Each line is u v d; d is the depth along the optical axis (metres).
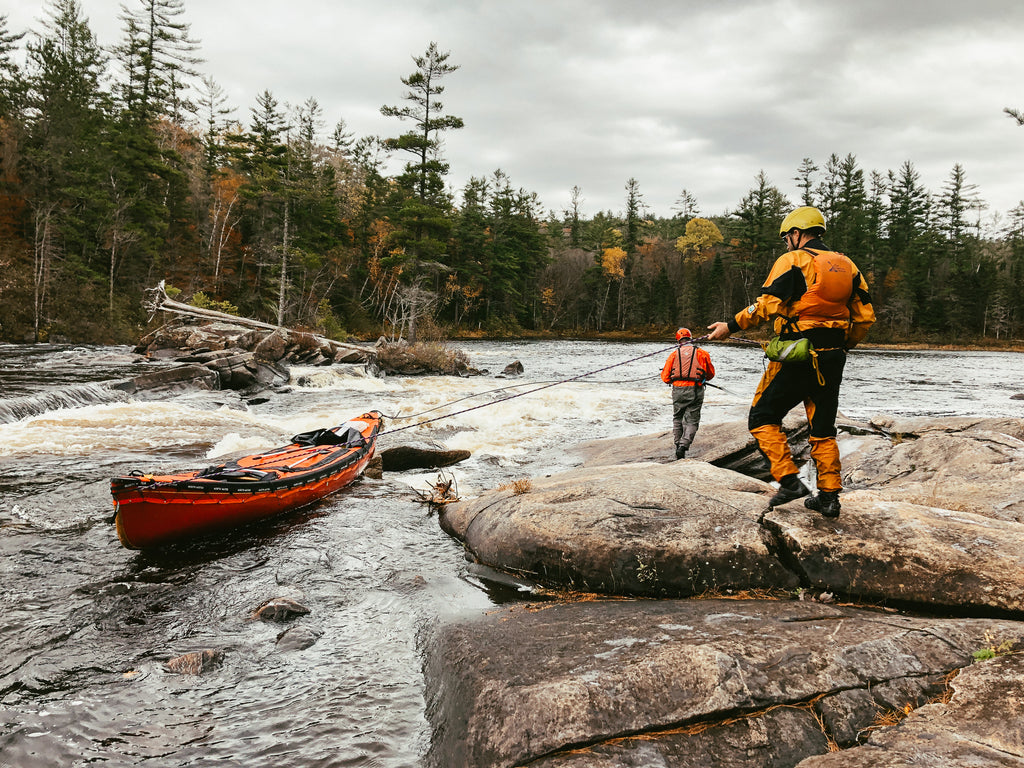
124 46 56.06
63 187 42.78
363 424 9.84
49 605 4.93
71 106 45.34
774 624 3.56
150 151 49.50
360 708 3.60
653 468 6.43
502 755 2.80
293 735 3.35
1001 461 6.24
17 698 3.70
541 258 91.44
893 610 3.82
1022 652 2.95
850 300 4.07
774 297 4.03
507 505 5.90
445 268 58.12
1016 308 79.25
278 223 58.94
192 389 18.06
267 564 5.78
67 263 40.91
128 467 9.23
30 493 7.76
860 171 87.38
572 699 2.97
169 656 4.19
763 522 4.64
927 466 6.80
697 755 2.68
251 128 61.97
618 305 93.25
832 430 4.28
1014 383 26.08
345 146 96.56
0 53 56.06
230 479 6.61
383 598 5.08
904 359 46.50
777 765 2.61
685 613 3.92
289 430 13.45
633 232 101.12
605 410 17.05
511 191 87.62
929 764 2.24
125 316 42.50
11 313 35.72
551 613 4.27
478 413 15.98
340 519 7.06
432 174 55.09
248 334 26.06
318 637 4.45
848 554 4.12
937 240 94.19
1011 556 3.74
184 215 53.88
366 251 70.88
